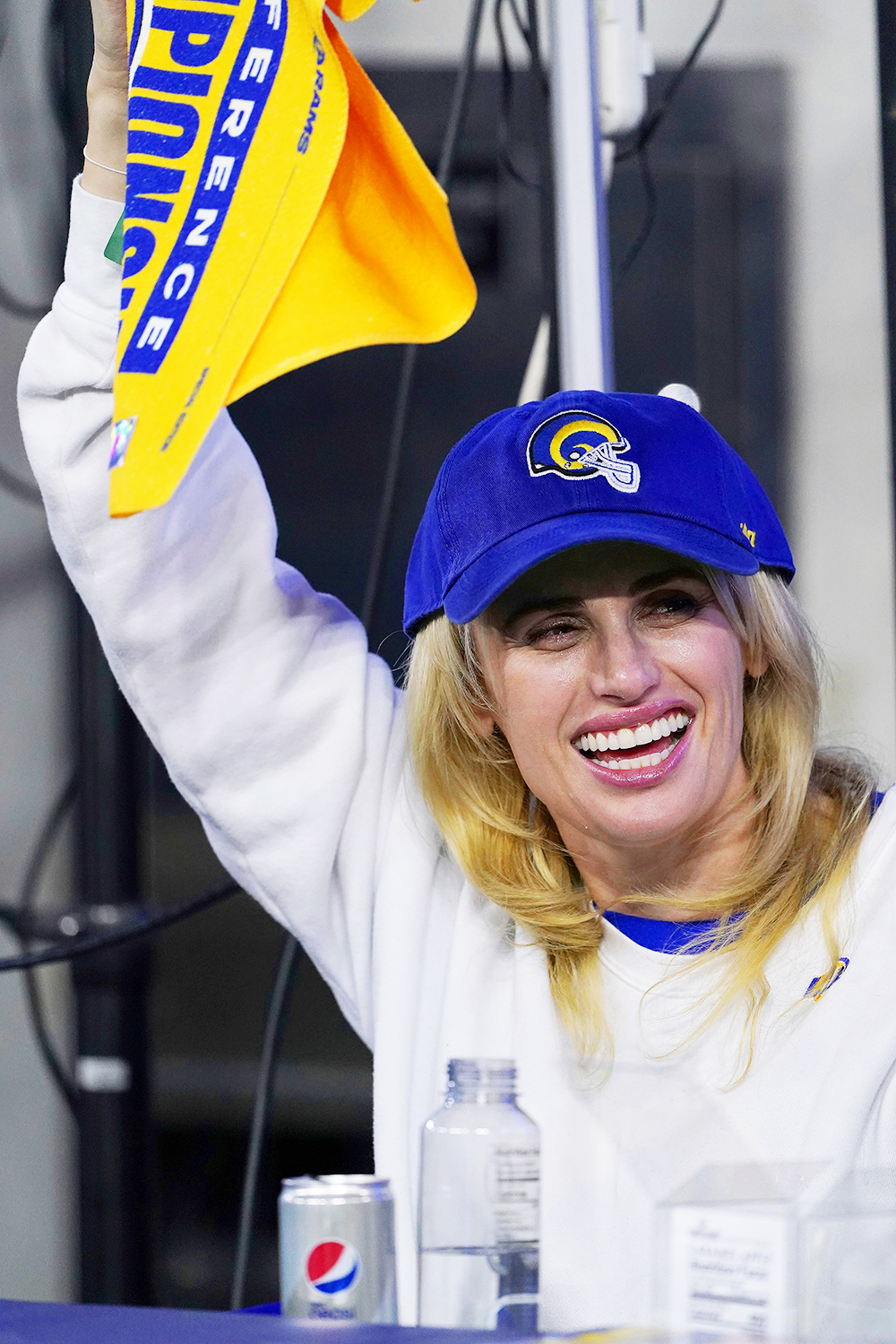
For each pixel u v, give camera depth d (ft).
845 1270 9.09
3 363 35.29
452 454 16.53
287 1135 37.60
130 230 12.03
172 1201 37.17
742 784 16.28
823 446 38.32
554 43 18.93
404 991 17.02
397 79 37.11
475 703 16.93
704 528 15.07
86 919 26.25
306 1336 9.04
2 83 34.73
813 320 38.27
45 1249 34.47
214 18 12.43
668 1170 14.69
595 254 18.88
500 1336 8.95
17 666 35.63
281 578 17.69
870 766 17.62
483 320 38.19
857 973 15.28
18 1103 34.60
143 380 11.59
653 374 38.83
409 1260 15.98
